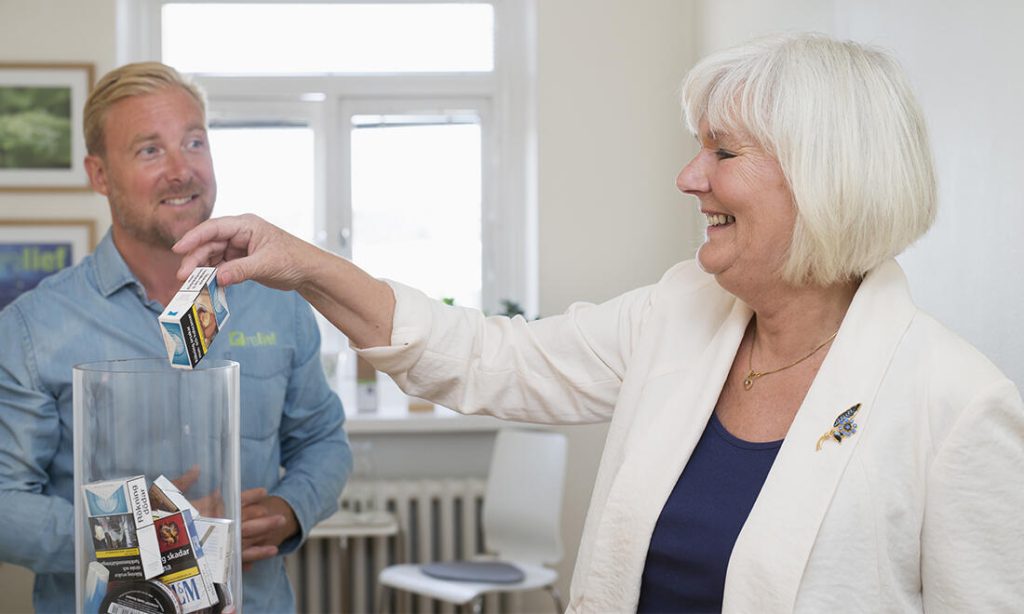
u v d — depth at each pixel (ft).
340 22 14.90
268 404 5.79
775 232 3.90
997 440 3.57
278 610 5.84
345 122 14.93
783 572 3.68
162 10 14.73
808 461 3.78
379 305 4.66
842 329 3.93
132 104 5.43
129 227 5.51
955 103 6.33
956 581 3.60
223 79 14.70
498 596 13.53
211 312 3.92
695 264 4.73
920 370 3.75
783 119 3.74
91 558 3.40
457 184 15.08
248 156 14.84
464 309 5.01
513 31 14.92
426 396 4.95
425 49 14.98
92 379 3.35
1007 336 5.71
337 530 12.46
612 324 4.83
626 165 13.55
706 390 4.22
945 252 6.52
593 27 13.51
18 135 13.26
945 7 6.43
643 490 4.18
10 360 5.33
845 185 3.70
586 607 4.33
